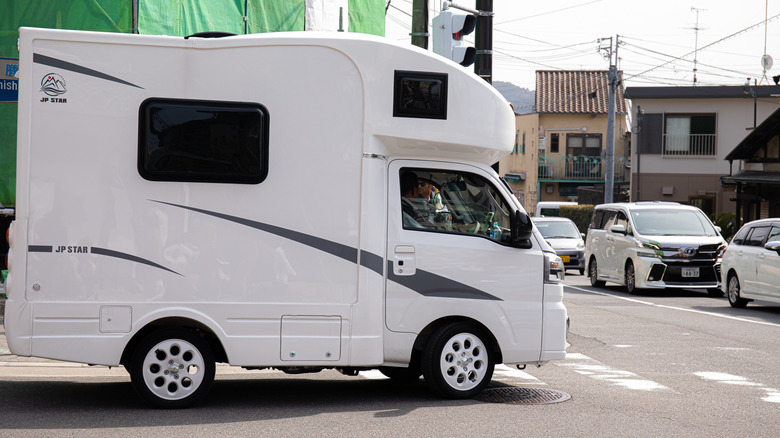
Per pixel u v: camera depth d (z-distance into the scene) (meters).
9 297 6.85
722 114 39.94
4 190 13.29
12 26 13.23
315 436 6.28
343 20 19.52
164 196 6.99
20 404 7.34
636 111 40.75
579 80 58.69
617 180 55.47
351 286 7.27
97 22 13.35
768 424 6.95
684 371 9.60
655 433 6.55
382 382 8.87
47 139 6.85
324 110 7.23
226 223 7.08
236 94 7.10
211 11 15.48
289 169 7.17
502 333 7.70
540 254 7.85
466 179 7.76
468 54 12.17
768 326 13.88
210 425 6.59
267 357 7.14
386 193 7.46
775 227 16.33
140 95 6.96
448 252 7.58
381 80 7.34
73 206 6.88
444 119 7.52
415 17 14.48
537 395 8.05
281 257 7.16
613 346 11.56
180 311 7.00
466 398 7.74
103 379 8.73
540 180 57.09
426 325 7.53
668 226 20.42
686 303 18.05
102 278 6.91
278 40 7.17
